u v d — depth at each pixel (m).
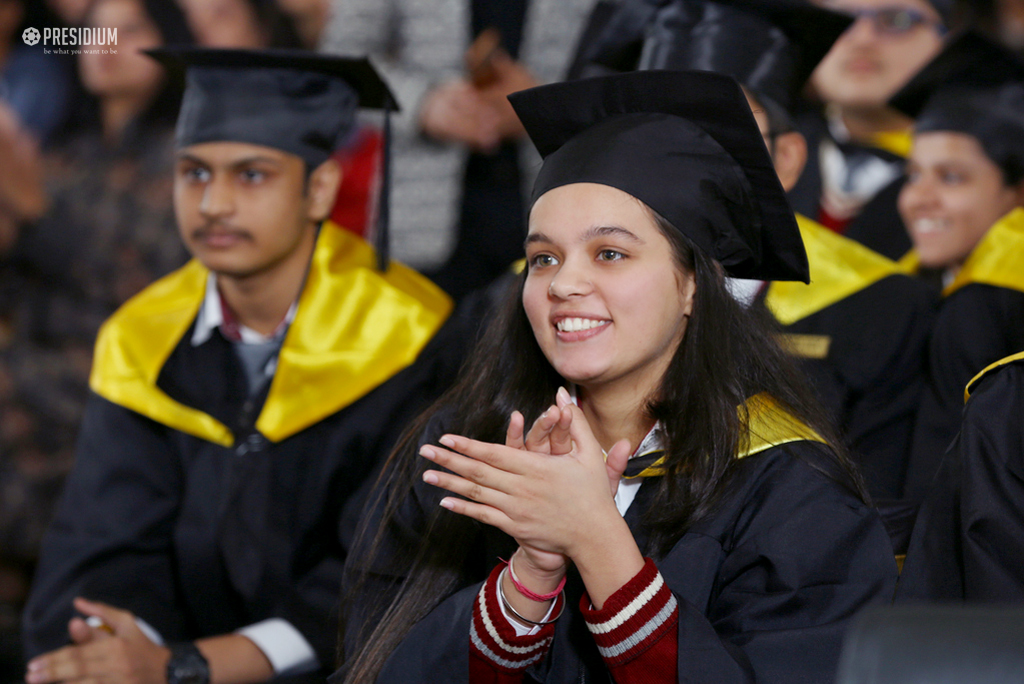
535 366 6.45
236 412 9.62
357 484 9.35
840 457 6.21
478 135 13.20
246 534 9.19
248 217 9.39
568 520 5.07
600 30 10.84
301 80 9.62
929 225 10.51
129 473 9.70
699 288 5.91
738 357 6.16
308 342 9.55
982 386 6.16
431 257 13.41
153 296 10.34
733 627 5.53
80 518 9.67
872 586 5.60
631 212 5.73
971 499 5.80
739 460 5.93
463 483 5.04
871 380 9.65
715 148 6.05
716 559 5.79
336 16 13.91
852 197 12.51
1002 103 10.22
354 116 10.10
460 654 5.53
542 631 5.45
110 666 8.36
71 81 14.77
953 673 2.34
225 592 9.31
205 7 14.57
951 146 10.34
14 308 14.31
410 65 13.57
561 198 5.82
